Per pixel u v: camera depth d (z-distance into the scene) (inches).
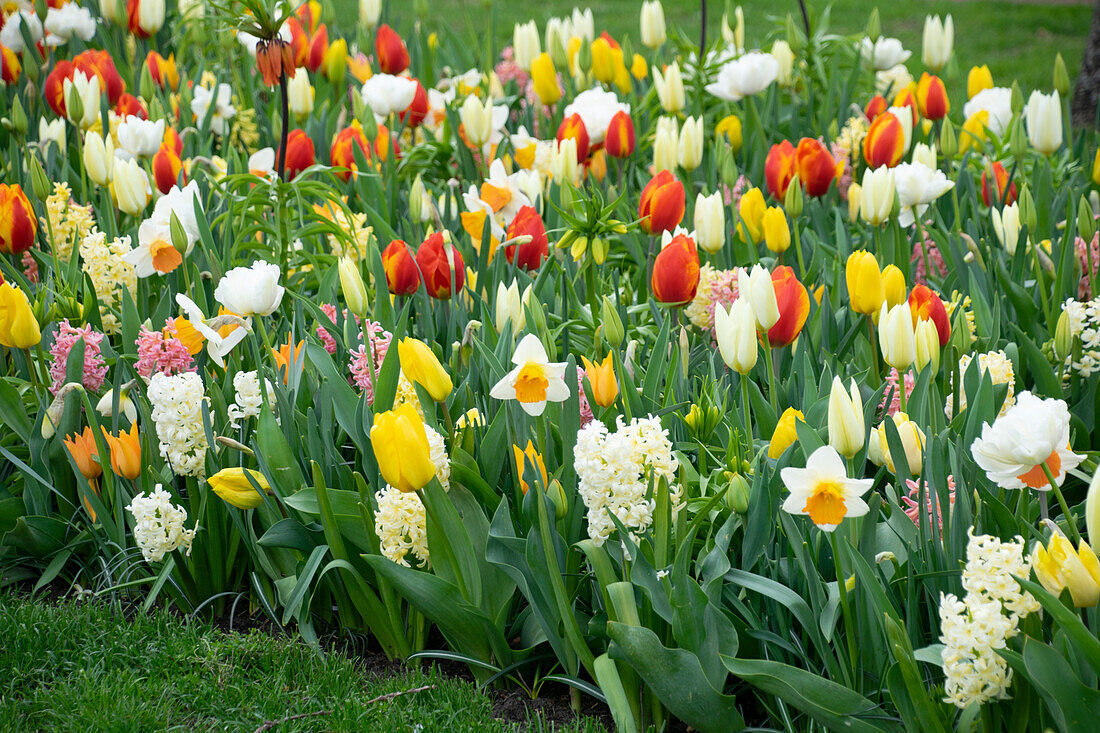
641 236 164.6
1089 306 117.7
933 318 104.7
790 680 81.0
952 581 84.3
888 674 79.7
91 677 102.0
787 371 126.9
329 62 228.7
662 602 87.8
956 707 80.0
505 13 553.6
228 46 239.5
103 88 196.1
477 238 141.9
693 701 86.0
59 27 237.3
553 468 102.5
